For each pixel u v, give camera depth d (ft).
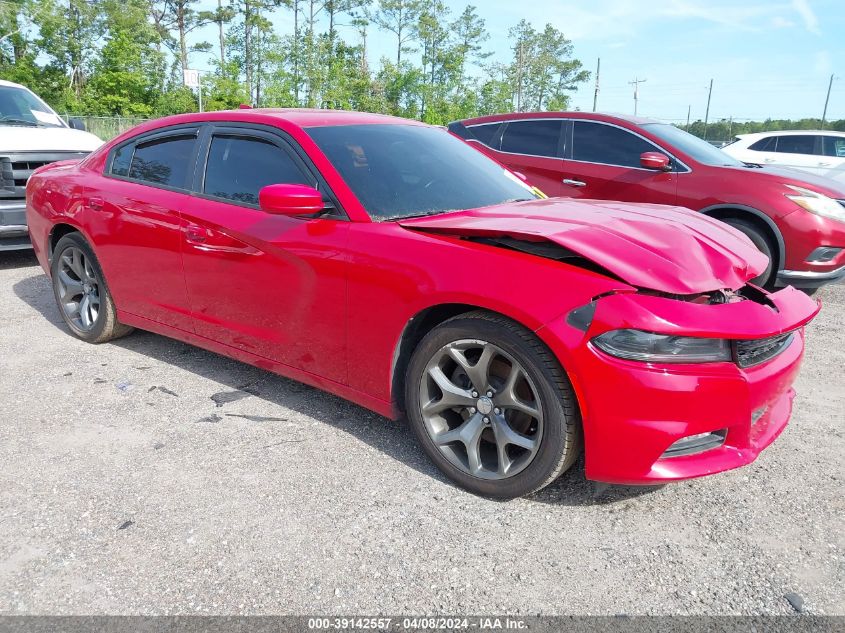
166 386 11.74
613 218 8.84
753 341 7.25
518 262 7.63
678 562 7.17
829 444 10.04
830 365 13.65
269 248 9.80
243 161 10.64
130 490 8.38
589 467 7.43
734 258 8.27
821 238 17.70
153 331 12.60
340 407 10.96
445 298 7.95
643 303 6.97
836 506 8.30
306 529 7.63
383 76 189.67
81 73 154.81
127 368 12.60
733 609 6.45
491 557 7.20
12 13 141.18
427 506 8.14
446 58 219.41
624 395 6.95
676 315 6.94
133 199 12.03
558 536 7.59
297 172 9.86
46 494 8.27
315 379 9.93
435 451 8.68
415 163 10.48
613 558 7.22
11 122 22.97
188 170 11.42
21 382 11.85
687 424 7.02
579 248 7.45
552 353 7.34
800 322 7.86
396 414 9.15
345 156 9.86
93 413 10.61
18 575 6.79
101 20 154.10
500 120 23.86
